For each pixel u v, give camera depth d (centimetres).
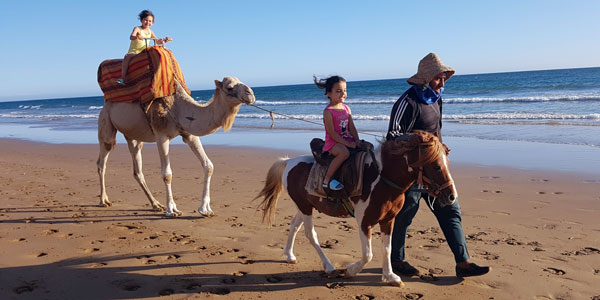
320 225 691
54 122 3747
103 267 530
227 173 1166
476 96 4028
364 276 495
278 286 475
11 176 1180
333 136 448
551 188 877
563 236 605
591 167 1034
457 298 439
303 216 507
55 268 528
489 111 2531
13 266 534
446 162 400
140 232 672
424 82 440
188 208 822
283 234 654
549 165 1086
